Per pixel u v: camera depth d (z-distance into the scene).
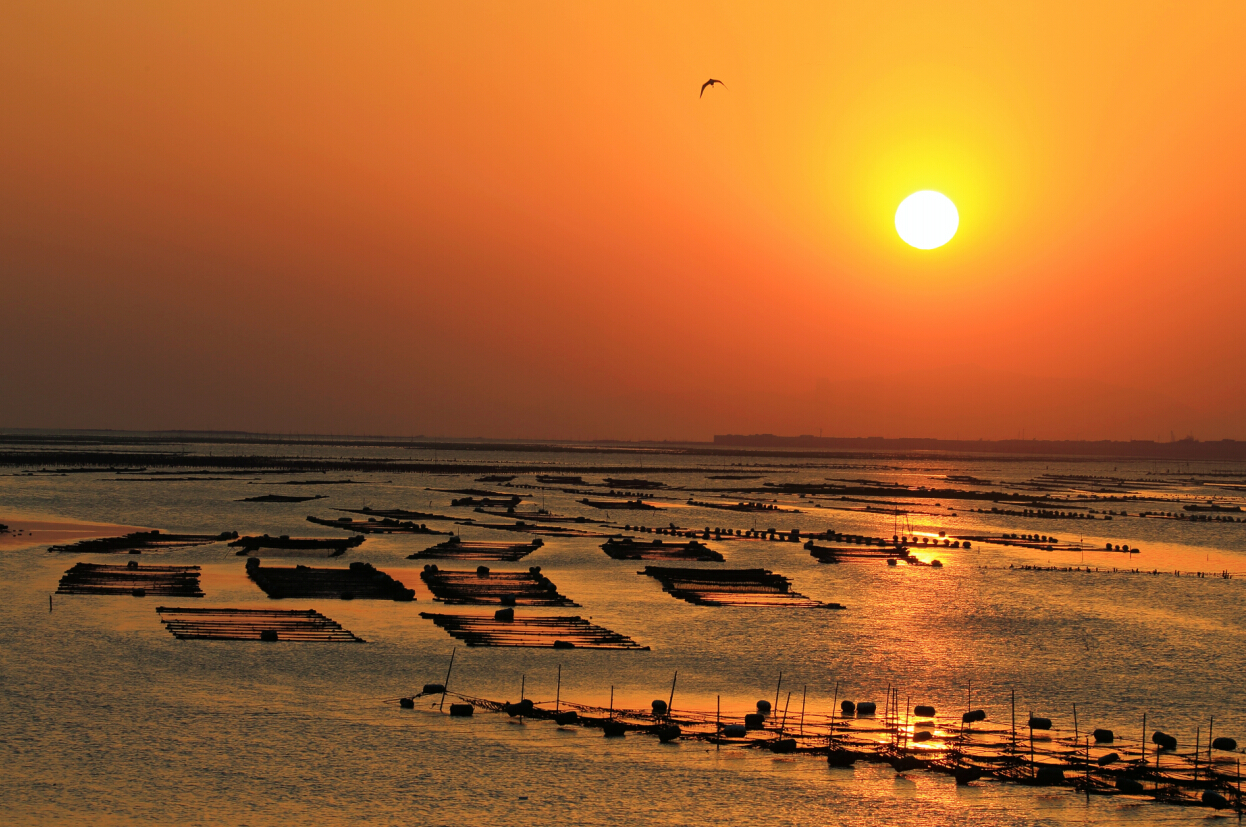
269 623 63.84
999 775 41.97
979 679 56.62
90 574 79.88
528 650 59.53
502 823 36.50
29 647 56.16
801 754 44.16
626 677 55.03
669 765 42.41
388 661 56.22
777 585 85.94
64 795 37.31
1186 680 57.12
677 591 80.62
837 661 59.72
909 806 39.06
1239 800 39.75
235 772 40.00
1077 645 65.50
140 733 43.59
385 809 37.28
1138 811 39.06
